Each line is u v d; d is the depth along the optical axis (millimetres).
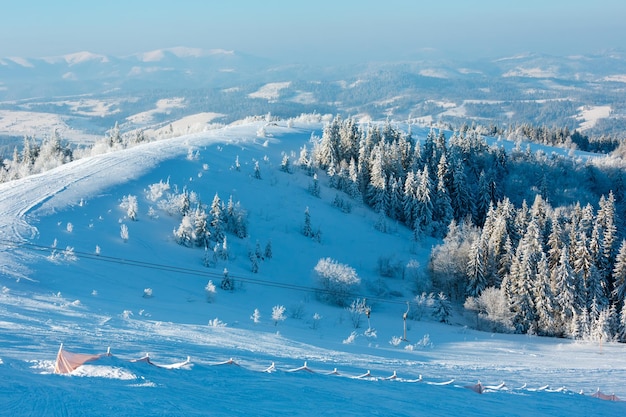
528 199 116688
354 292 67562
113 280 51562
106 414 12156
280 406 15867
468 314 68375
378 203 103625
